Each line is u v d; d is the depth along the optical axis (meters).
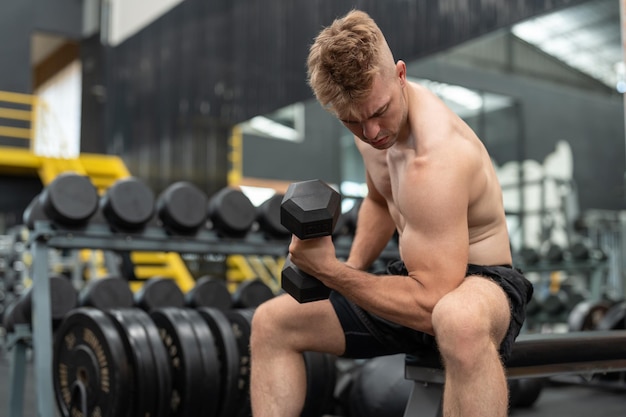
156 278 2.68
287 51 5.46
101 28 7.72
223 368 2.08
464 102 9.47
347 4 4.93
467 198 1.14
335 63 1.05
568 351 1.37
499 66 9.77
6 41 7.25
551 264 4.74
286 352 1.32
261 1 5.75
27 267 4.54
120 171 7.00
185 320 2.03
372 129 1.10
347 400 2.20
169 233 2.64
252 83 5.84
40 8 7.52
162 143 6.84
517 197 9.55
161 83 6.89
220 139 6.26
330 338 1.30
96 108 7.76
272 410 1.30
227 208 2.74
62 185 2.33
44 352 2.21
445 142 1.14
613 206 10.22
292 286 1.16
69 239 2.39
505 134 9.66
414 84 1.24
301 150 8.77
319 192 1.08
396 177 1.21
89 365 1.92
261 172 8.40
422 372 1.29
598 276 4.65
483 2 4.16
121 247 2.52
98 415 1.88
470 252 1.25
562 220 9.38
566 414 2.82
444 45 4.36
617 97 10.85
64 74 9.24
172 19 6.81
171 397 2.01
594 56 10.45
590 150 10.20
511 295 1.19
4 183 6.73
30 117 7.30
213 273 6.05
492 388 1.07
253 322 1.34
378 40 1.08
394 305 1.13
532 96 9.74
